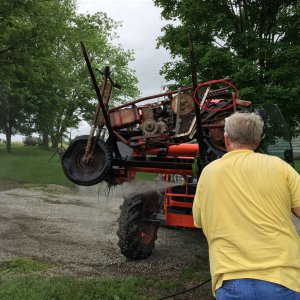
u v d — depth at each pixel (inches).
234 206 88.3
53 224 292.0
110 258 214.5
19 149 1069.8
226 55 474.3
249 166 90.5
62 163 164.9
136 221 204.5
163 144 162.1
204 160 158.2
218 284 87.0
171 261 212.4
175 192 209.0
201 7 526.3
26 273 185.3
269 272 82.8
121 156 167.6
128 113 165.9
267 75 489.7
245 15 533.3
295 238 87.5
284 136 204.2
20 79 741.3
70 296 156.2
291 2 517.7
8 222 292.8
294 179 89.3
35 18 563.5
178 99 160.9
